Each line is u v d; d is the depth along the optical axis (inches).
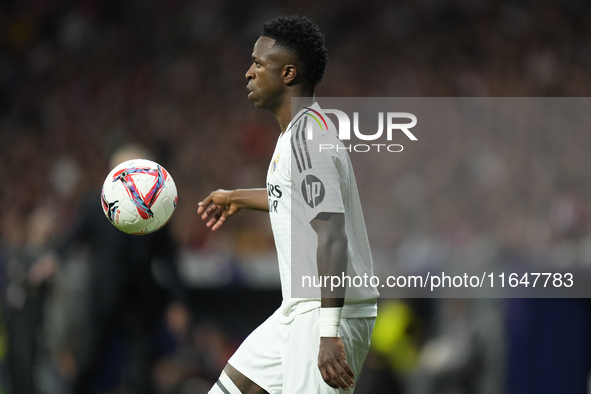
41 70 2549.2
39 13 2696.9
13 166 2135.8
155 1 2672.2
